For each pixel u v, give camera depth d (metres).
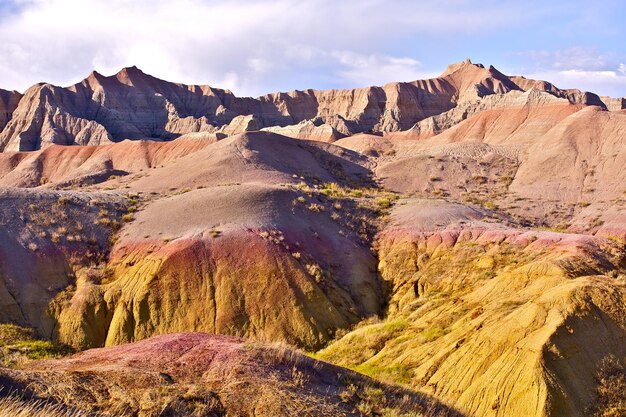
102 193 56.84
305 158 95.62
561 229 78.38
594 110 108.88
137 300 41.66
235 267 43.97
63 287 43.62
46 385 13.27
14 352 31.36
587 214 82.19
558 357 22.62
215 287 42.75
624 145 97.06
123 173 113.56
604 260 37.81
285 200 54.47
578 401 21.78
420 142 145.25
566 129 106.31
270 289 42.84
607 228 75.31
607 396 22.31
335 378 16.25
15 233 45.66
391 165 103.12
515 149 109.62
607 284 26.73
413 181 98.00
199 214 50.03
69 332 40.22
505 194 93.62
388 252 52.72
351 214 58.41
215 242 45.56
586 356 23.23
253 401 13.72
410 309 39.97
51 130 179.12
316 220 54.06
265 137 93.94
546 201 89.25
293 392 14.27
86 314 41.22
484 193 94.31
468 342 25.50
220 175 74.88
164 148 134.50
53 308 41.72
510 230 50.78
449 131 147.38
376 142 140.12
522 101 144.38
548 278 30.12
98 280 44.41
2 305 40.47
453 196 93.19
